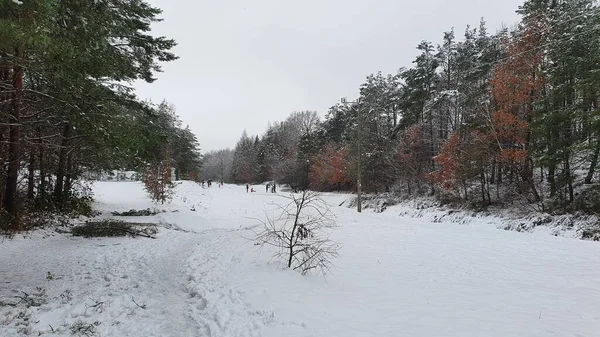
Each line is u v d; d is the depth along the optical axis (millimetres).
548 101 19922
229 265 9023
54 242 12602
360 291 6961
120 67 10586
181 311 6262
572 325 5207
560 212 19766
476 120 25906
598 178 20984
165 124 59938
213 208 30953
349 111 59156
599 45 17969
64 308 6098
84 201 21703
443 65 36656
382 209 36094
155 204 27688
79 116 8961
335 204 42562
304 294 6574
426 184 35031
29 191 17266
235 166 107875
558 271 8648
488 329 5055
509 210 23203
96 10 8430
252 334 4840
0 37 5223
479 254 10750
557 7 22219
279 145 92500
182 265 9727
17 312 5828
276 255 9641
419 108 36375
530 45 21625
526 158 21750
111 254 10984
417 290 7062
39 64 7438
